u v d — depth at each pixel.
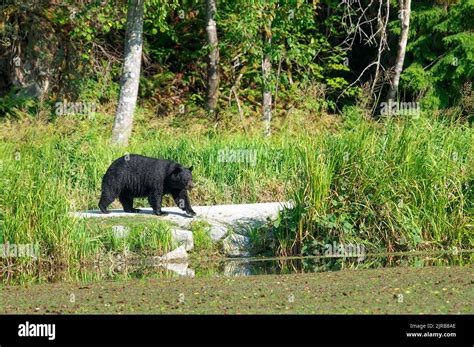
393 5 33.47
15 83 31.50
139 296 12.27
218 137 23.09
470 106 20.59
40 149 20.58
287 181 18.50
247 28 27.66
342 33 35.34
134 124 27.52
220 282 13.22
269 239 16.84
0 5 31.50
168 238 16.25
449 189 17.28
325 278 13.35
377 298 11.73
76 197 18.97
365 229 16.81
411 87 33.44
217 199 19.78
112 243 16.06
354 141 17.33
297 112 26.39
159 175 17.12
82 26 28.72
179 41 35.12
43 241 15.48
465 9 32.59
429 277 13.21
